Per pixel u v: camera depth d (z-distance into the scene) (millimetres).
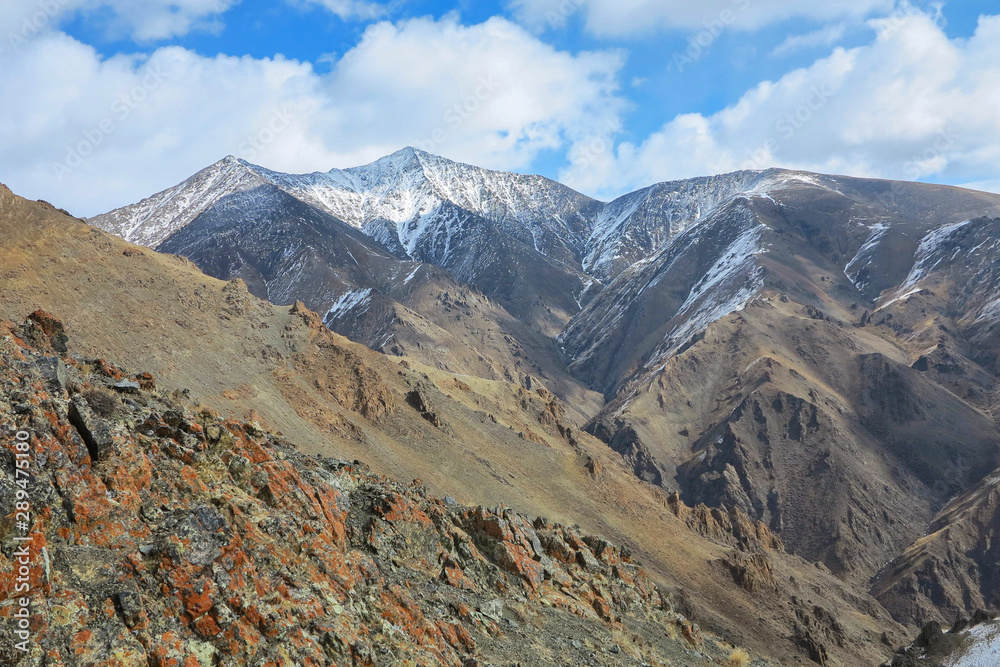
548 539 35406
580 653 24219
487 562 27953
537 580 29422
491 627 22750
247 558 16203
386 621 18219
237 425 23281
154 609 14062
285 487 20859
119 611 13516
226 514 17500
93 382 22016
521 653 22047
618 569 36906
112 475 16000
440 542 26844
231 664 14203
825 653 76750
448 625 20531
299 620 15938
